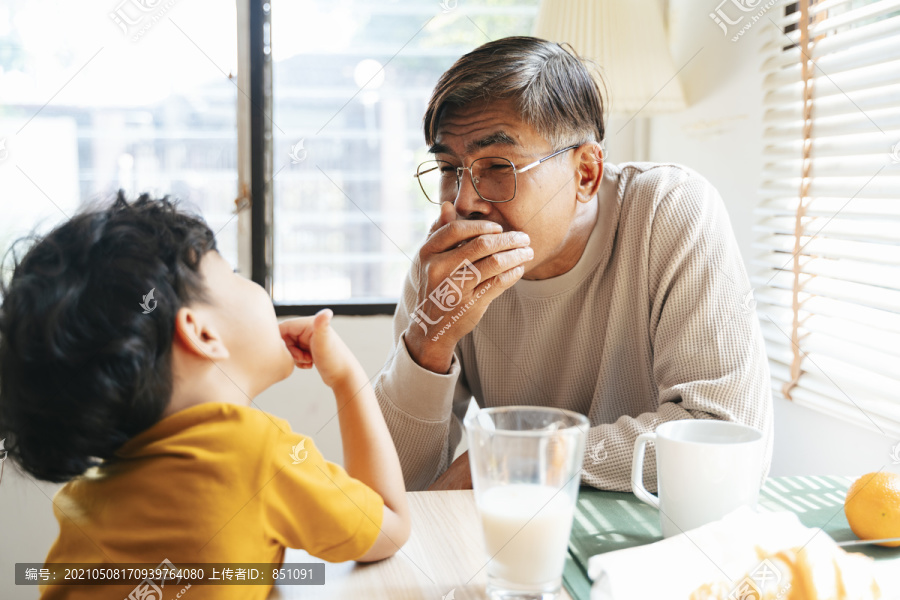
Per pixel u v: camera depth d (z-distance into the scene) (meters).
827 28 1.09
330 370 0.59
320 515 0.50
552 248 0.87
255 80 1.62
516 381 1.03
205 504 0.47
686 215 0.92
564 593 0.51
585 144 0.87
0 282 0.48
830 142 1.09
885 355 0.98
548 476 0.47
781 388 1.19
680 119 1.59
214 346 0.50
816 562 0.50
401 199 1.72
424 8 1.68
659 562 0.50
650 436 0.65
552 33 1.46
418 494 0.71
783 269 1.21
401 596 0.50
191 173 1.62
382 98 1.70
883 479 0.57
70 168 1.50
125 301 0.46
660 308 0.91
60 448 0.47
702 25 1.47
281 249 1.68
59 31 1.50
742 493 0.58
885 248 0.98
